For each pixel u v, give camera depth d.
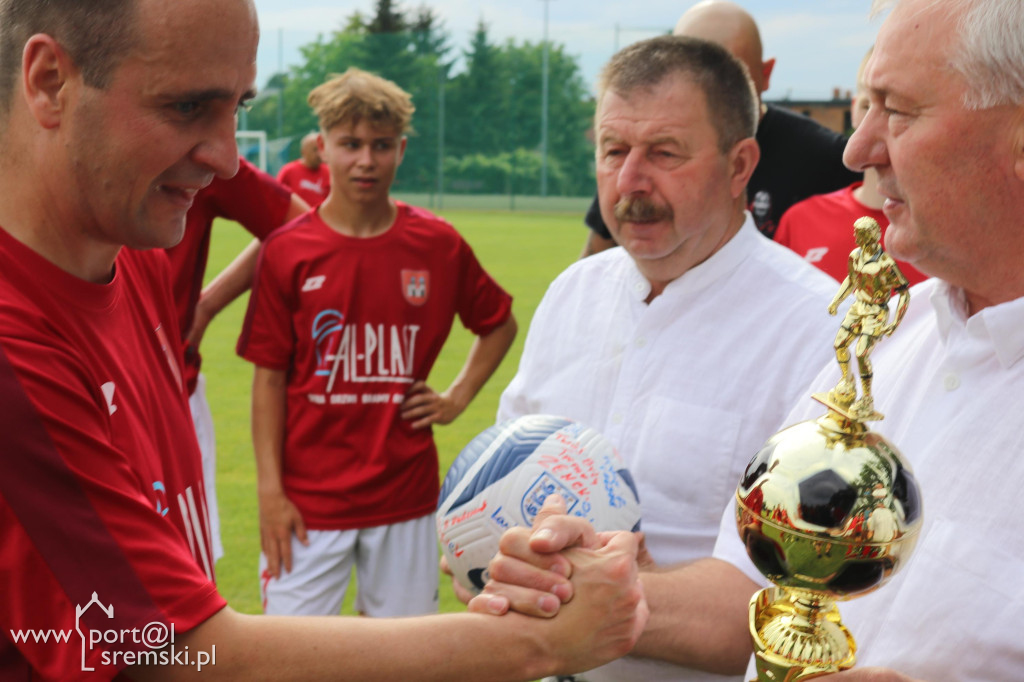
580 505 1.54
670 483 1.87
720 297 1.92
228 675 1.11
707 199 1.88
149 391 1.44
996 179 1.05
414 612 3.49
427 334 3.48
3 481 1.00
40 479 1.02
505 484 1.55
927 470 1.16
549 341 2.18
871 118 1.17
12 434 1.01
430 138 34.78
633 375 1.96
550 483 1.54
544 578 1.25
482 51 34.41
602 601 1.25
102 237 1.24
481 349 3.73
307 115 35.56
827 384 1.45
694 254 1.93
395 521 3.42
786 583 1.00
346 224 3.36
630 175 1.87
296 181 11.32
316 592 3.35
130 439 1.29
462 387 3.65
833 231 3.49
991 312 1.11
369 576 3.44
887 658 1.16
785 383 1.83
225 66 1.14
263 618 1.15
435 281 3.47
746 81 1.95
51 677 1.05
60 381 1.07
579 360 2.10
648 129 1.83
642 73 1.87
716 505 1.85
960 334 1.19
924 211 1.10
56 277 1.23
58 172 1.17
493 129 34.81
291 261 3.28
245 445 6.16
